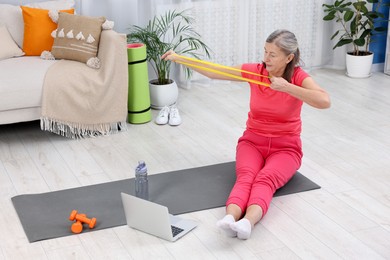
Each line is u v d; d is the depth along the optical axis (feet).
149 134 13.75
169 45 15.66
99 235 9.61
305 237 9.48
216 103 15.78
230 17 17.01
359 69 17.65
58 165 12.15
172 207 10.39
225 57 17.20
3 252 9.20
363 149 12.78
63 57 14.08
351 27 17.48
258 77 10.71
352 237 9.46
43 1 15.43
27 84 12.80
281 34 10.07
